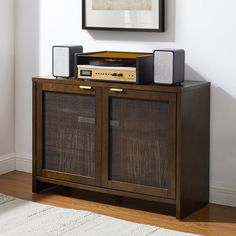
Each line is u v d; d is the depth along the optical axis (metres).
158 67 3.56
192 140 3.60
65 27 4.31
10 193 4.07
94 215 3.59
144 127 3.60
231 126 3.77
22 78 4.56
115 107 3.68
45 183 4.14
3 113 4.54
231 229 3.41
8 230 3.35
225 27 3.71
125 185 3.70
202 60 3.81
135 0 3.95
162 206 3.80
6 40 4.48
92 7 4.12
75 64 3.81
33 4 4.43
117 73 3.64
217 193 3.87
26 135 4.60
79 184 3.88
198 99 3.64
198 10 3.78
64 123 3.90
